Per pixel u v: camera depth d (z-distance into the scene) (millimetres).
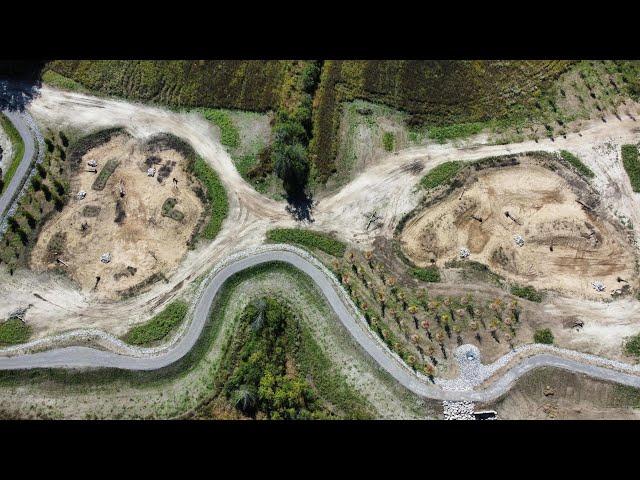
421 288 63688
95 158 68875
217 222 66438
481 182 66875
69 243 66062
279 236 65812
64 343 61938
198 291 63562
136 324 62969
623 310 61750
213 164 68625
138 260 65562
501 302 62594
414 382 60062
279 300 63156
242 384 58656
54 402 59844
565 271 63406
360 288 63656
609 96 68750
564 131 67938
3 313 63844
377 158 68812
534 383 59875
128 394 60000
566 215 64875
